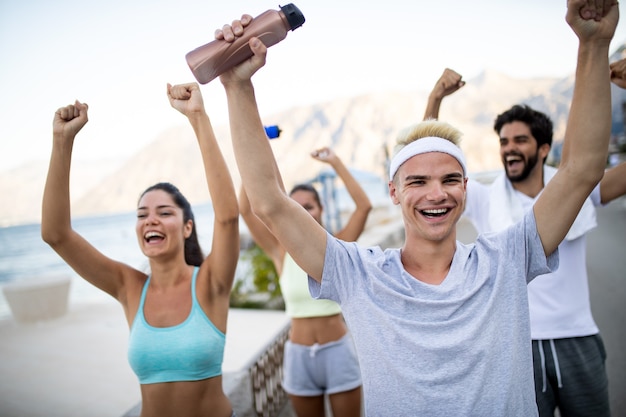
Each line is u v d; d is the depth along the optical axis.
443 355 1.32
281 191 1.45
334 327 2.90
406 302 1.39
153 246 2.01
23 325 8.36
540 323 2.20
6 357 6.27
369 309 1.43
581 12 1.29
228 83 1.35
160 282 2.06
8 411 4.36
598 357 2.20
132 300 2.09
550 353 2.18
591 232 10.98
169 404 1.89
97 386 4.97
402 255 1.55
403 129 1.55
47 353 6.38
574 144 1.38
